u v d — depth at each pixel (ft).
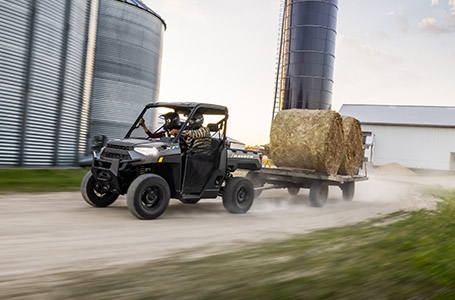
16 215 20.97
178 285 11.24
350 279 12.39
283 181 36.22
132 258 14.16
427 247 17.46
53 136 45.52
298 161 35.88
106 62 69.51
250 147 38.34
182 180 24.26
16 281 11.18
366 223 24.85
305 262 14.23
